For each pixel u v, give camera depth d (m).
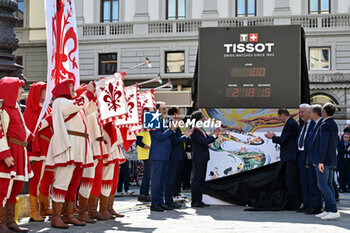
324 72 24.02
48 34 6.41
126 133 7.54
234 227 6.03
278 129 9.27
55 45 6.77
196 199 8.93
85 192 6.45
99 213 6.92
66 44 7.46
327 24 24.31
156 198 8.15
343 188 14.12
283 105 9.34
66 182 5.97
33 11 27.14
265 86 9.38
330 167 6.95
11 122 5.43
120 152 7.36
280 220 6.80
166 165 8.20
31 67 26.83
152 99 8.35
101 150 6.70
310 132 7.40
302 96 9.48
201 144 8.84
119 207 8.95
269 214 7.68
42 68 26.72
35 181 6.52
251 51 9.45
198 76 9.55
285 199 8.42
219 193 9.27
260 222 6.56
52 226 5.94
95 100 6.25
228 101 9.45
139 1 26.53
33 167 6.52
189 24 25.77
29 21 27.12
